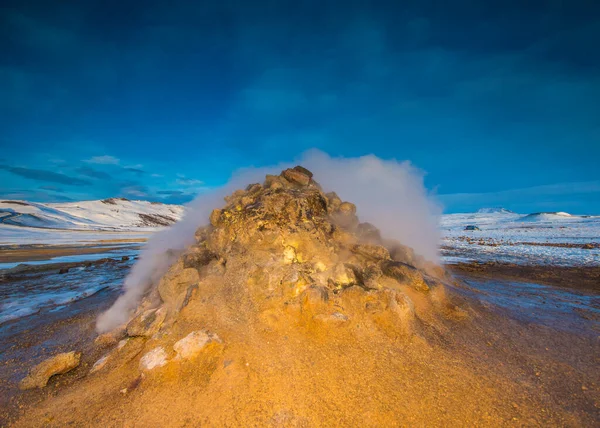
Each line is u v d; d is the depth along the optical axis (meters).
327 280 5.50
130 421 3.37
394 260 6.91
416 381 3.78
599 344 4.92
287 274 5.29
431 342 4.65
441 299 6.05
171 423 3.29
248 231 6.29
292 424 3.20
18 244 35.06
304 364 3.98
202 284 5.43
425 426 3.16
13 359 5.34
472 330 5.20
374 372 3.90
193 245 7.39
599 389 3.72
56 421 3.51
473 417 3.26
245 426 3.20
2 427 3.53
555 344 4.88
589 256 15.84
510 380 3.86
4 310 8.45
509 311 6.27
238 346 4.22
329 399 3.48
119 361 4.47
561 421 3.21
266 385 3.64
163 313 5.15
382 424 3.19
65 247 32.34
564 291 8.80
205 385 3.71
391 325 4.78
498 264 14.30
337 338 4.47
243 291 5.27
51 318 7.62
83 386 4.13
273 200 6.70
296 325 4.66
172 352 4.21
